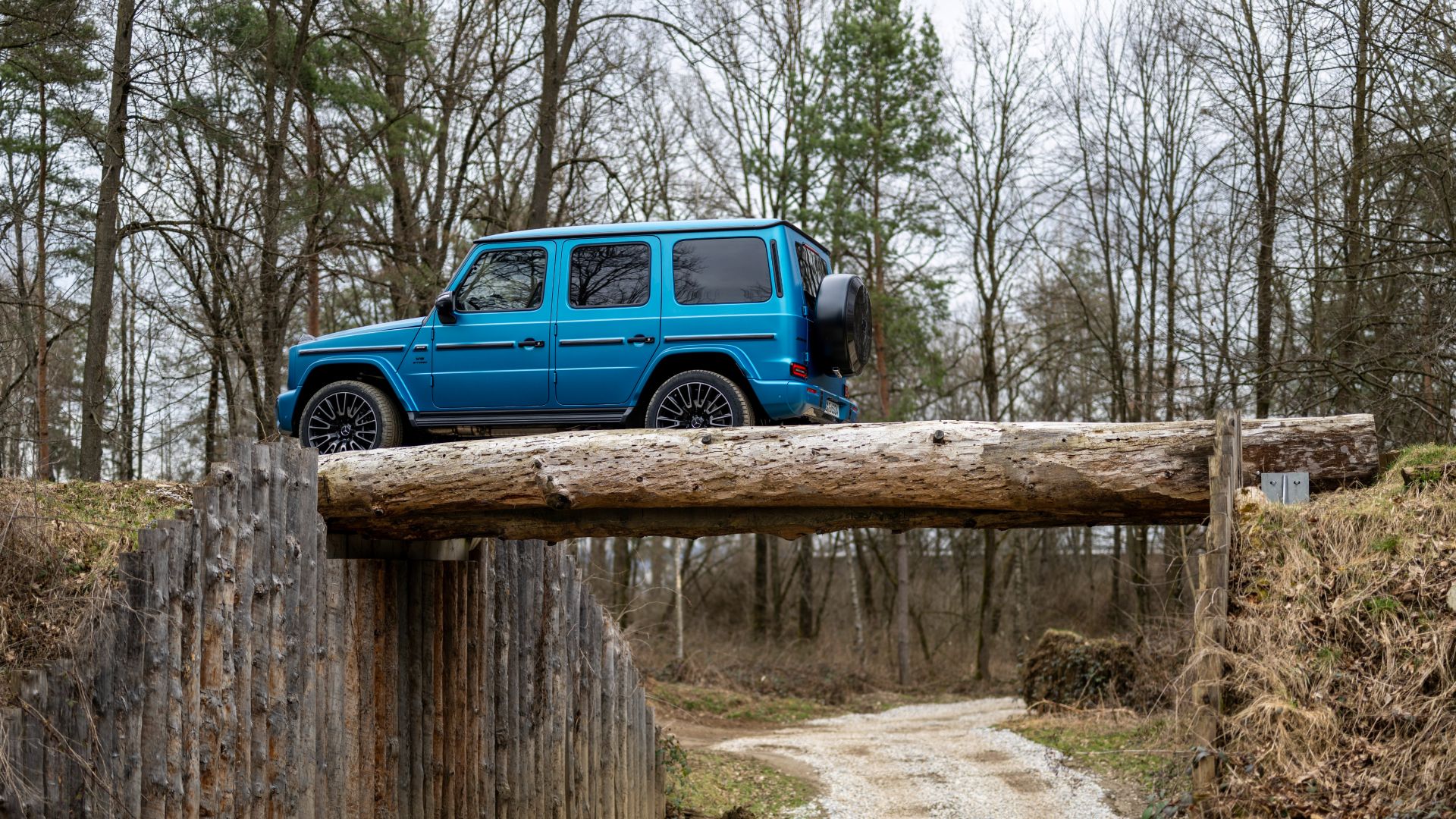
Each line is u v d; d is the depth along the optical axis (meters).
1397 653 5.29
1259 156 19.06
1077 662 18.55
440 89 21.56
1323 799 5.08
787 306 8.68
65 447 21.52
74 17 15.26
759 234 8.88
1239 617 5.69
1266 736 5.39
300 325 22.88
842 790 13.70
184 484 8.23
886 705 25.69
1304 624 5.54
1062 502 6.31
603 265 9.13
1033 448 6.32
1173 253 24.27
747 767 15.13
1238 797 5.26
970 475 6.37
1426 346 13.47
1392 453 6.55
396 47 19.75
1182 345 19.67
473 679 8.98
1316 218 14.70
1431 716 5.07
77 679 5.16
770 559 36.28
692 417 8.72
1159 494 6.14
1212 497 5.80
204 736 5.75
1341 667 5.38
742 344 8.70
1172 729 7.29
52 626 5.46
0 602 5.53
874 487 6.48
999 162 27.56
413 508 7.23
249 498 6.17
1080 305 27.59
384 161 21.98
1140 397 24.98
